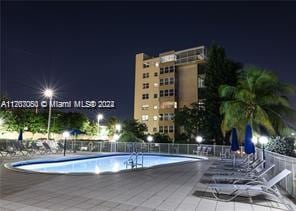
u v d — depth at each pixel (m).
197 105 46.16
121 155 30.97
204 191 9.14
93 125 58.62
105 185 9.83
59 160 21.31
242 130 31.30
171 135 58.28
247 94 31.42
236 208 7.07
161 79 61.50
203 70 58.12
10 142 25.05
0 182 9.79
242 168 13.98
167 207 7.07
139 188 9.50
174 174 13.33
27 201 7.26
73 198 7.73
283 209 7.01
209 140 42.69
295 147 20.03
